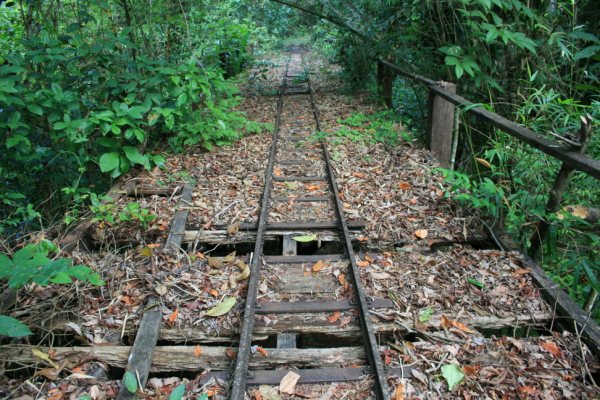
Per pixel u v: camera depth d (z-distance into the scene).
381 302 3.61
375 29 9.71
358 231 4.71
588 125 3.51
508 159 5.02
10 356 3.03
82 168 5.11
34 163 5.28
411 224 4.77
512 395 2.79
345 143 7.39
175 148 6.98
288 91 12.30
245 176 6.11
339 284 3.89
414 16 7.60
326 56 18.78
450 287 3.77
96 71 5.66
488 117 4.79
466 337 3.26
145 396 2.77
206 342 3.34
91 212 4.87
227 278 3.91
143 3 7.28
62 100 5.03
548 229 4.04
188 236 4.66
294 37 25.03
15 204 4.73
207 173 6.20
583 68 5.81
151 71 5.93
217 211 5.12
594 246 4.09
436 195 5.30
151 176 6.03
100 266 3.94
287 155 6.97
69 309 3.46
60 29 6.66
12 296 3.47
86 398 2.68
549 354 3.11
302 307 3.58
